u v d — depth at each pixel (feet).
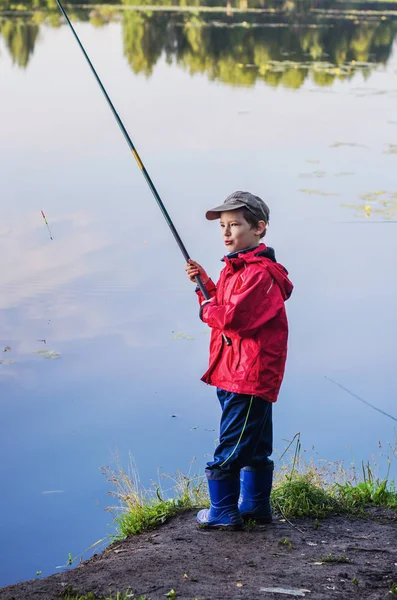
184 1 95.81
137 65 68.85
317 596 9.25
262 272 10.89
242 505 11.87
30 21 83.35
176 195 37.55
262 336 10.88
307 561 10.39
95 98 57.98
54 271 28.63
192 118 52.54
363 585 9.63
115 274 28.68
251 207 11.23
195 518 12.33
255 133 49.34
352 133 49.93
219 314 10.75
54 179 39.50
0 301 26.32
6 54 70.54
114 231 32.99
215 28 82.74
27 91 59.11
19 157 42.86
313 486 12.85
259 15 90.38
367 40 80.74
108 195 37.68
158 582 9.63
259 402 10.98
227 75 66.39
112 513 15.66
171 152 44.93
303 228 34.24
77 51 72.43
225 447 11.29
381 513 12.48
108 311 25.94
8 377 21.75
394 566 10.25
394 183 39.99
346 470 15.14
